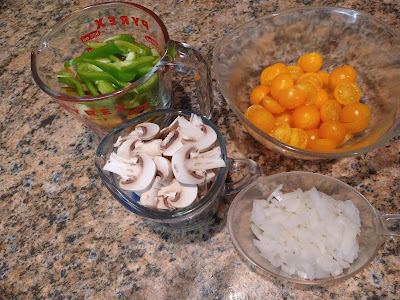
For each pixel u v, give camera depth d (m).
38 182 0.97
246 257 0.77
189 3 1.26
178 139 0.77
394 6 1.13
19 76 1.20
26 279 0.84
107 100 0.78
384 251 0.78
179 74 1.10
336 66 1.02
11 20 1.37
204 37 1.16
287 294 0.76
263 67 1.04
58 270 0.84
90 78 0.84
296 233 0.78
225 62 0.93
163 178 0.72
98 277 0.82
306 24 0.97
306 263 0.74
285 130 0.83
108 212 0.90
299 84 0.85
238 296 0.76
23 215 0.92
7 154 1.03
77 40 0.98
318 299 0.75
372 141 0.81
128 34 0.97
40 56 0.89
